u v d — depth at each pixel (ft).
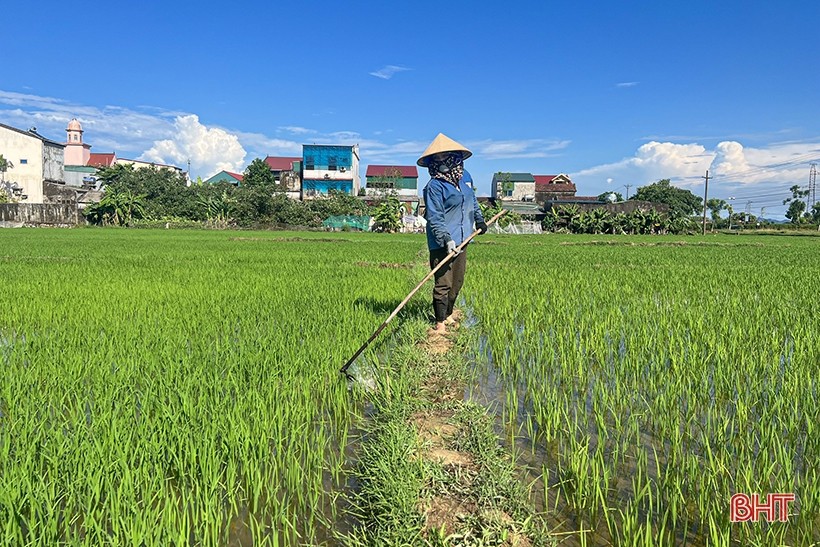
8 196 154.51
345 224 154.92
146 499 7.48
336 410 11.25
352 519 7.75
